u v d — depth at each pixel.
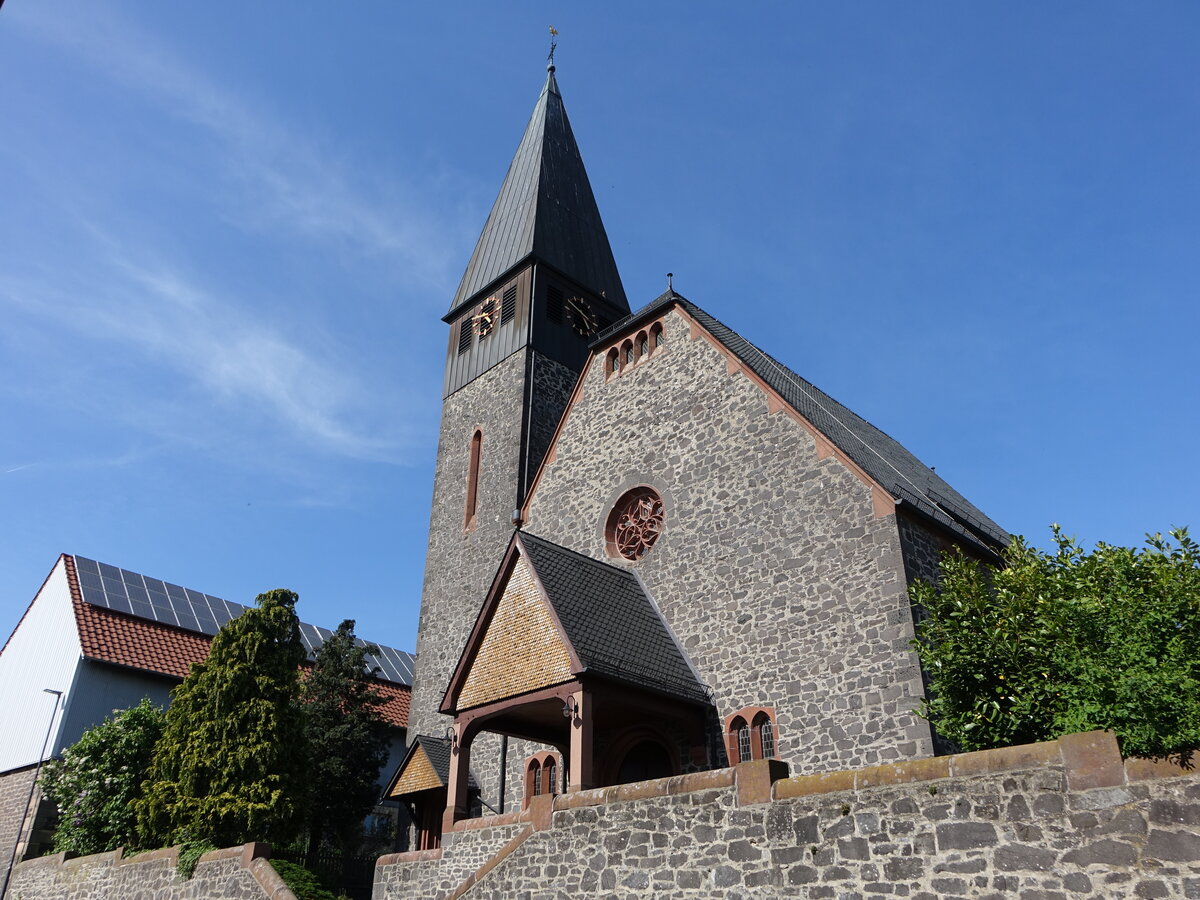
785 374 28.75
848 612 18.11
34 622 35.09
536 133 40.78
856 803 10.80
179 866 21.19
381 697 33.28
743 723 19.19
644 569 22.64
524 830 15.28
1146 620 11.17
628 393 25.36
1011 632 13.78
